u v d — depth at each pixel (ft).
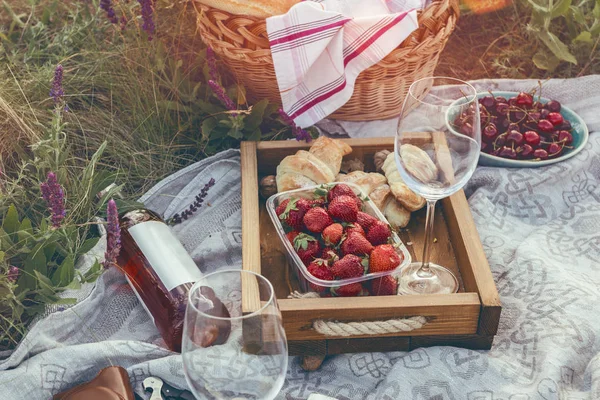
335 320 3.43
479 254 3.65
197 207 4.30
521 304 3.75
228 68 4.85
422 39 4.45
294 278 3.72
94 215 4.07
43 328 3.62
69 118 4.63
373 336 3.51
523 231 4.25
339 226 3.55
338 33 4.25
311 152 4.18
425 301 3.43
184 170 4.45
